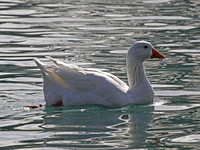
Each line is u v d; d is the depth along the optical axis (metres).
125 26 24.41
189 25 24.56
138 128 11.31
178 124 11.66
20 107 13.26
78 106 13.38
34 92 14.60
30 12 27.55
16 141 10.44
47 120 12.02
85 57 18.64
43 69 13.48
